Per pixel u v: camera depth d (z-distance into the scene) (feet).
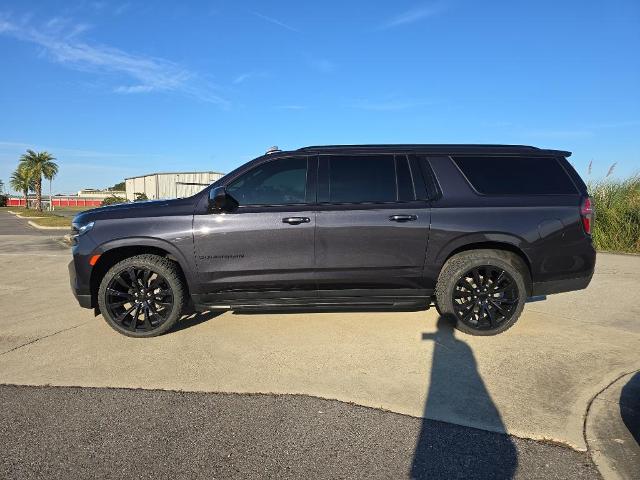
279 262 15.35
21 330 17.11
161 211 15.64
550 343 15.26
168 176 145.07
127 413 10.96
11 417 10.82
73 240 15.90
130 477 8.66
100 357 14.39
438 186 15.85
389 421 10.54
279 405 11.29
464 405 11.23
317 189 15.74
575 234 15.66
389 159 16.11
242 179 15.89
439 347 14.94
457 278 15.44
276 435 10.00
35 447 9.62
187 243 15.29
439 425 10.36
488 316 15.65
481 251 15.79
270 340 15.70
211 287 15.48
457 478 8.58
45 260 35.35
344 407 11.18
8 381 12.75
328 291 15.69
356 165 15.99
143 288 15.83
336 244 15.31
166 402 11.48
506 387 12.13
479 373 13.00
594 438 9.80
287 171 15.93
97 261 15.51
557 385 12.21
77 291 15.71
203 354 14.55
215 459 9.18
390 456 9.25
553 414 10.77
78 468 8.92
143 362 13.98
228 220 15.31
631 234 37.19
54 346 15.39
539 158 16.38
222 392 11.99
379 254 15.39
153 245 15.33
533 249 15.46
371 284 15.65
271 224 15.26
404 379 12.66
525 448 9.49
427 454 9.30
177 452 9.41
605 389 11.91
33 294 23.13
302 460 9.13
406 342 15.40
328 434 10.02
